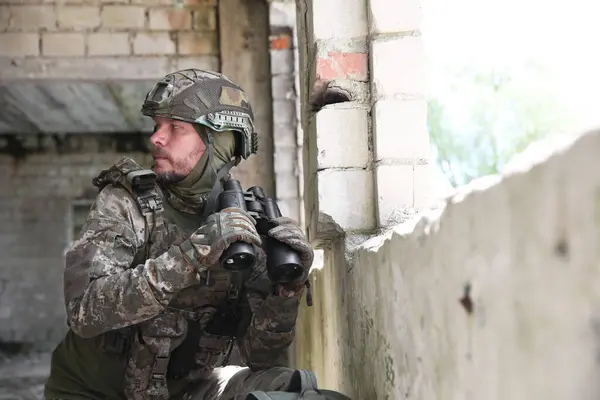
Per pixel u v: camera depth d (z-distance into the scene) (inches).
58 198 370.9
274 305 82.4
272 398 66.4
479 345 42.8
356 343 83.7
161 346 79.6
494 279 40.3
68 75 201.9
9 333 372.2
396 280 63.6
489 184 42.6
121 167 81.2
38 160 370.9
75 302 72.5
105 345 81.0
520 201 36.7
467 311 44.8
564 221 31.9
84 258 74.0
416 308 56.8
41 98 255.1
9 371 311.1
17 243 371.9
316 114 93.1
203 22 209.5
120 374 83.5
